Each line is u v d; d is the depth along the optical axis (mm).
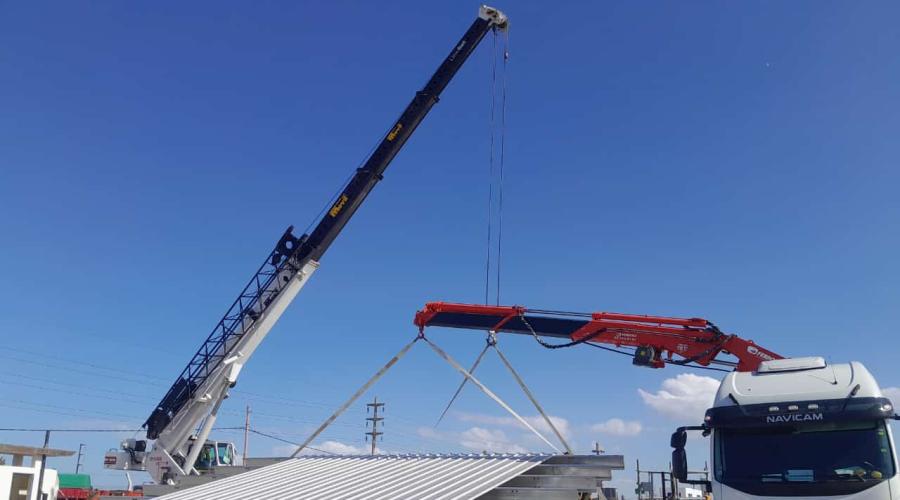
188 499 14352
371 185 29969
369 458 15992
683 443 11656
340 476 14305
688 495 24172
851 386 10648
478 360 14875
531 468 12641
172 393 30766
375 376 15859
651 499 27297
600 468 12375
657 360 18484
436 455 14930
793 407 10719
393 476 13586
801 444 10602
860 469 10078
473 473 12773
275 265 30500
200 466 32531
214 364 30391
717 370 18281
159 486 17438
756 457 10789
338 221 29922
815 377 11148
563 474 12492
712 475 11078
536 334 19422
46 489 31797
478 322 19578
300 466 16219
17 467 28484
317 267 30578
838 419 10414
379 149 29734
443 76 29312
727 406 11281
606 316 18938
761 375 11711
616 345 19016
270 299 30094
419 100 29406
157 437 30828
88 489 44906
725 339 17797
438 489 11945
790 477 10414
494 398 14586
